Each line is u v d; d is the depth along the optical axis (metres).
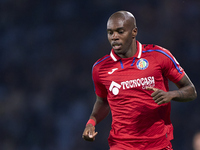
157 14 47.88
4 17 51.34
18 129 41.75
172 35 46.78
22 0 51.84
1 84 46.69
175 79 12.09
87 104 43.25
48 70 47.06
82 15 49.84
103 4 49.91
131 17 11.91
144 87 11.79
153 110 11.89
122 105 12.08
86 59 46.84
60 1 51.53
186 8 48.09
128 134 12.14
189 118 39.22
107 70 12.32
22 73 47.22
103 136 39.09
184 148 38.16
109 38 11.89
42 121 42.19
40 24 50.66
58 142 40.41
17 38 49.66
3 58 48.38
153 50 12.02
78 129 40.81
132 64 11.95
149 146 12.02
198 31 47.00
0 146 40.72
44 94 44.56
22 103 44.00
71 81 45.31
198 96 41.47
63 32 49.38
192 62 45.22
